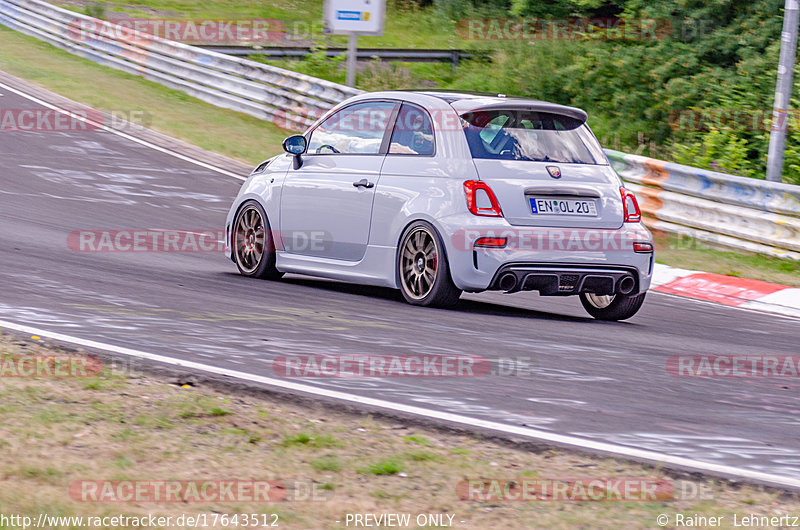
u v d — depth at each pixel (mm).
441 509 13266
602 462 15578
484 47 115500
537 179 28438
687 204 49562
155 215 45719
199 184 54688
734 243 47312
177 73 85250
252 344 22375
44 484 13148
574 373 21734
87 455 14438
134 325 23438
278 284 32625
